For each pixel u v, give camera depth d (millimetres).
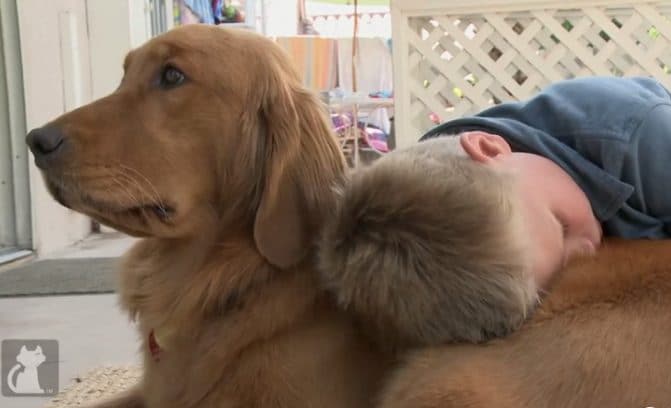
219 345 1257
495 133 1332
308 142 1347
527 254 1051
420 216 1030
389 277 1036
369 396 1217
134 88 1334
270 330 1241
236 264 1309
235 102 1328
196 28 1356
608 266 1131
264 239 1279
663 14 3410
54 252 4047
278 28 9992
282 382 1214
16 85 3822
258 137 1346
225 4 7457
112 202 1259
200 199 1335
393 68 3682
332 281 1146
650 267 1114
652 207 1301
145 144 1283
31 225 3902
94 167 1241
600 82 1405
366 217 1069
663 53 3412
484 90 3629
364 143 6379
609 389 963
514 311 1037
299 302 1256
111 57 4727
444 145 1175
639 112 1276
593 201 1265
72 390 1924
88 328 2541
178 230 1323
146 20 5195
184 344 1318
